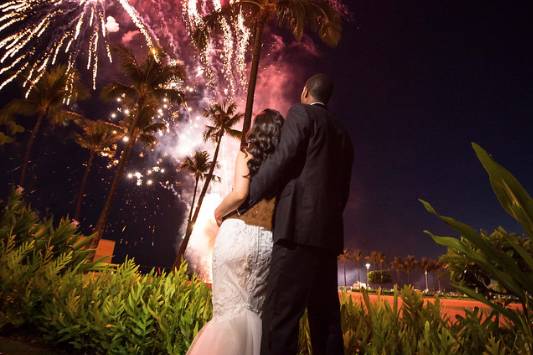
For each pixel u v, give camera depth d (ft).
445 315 7.90
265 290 6.23
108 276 11.38
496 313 7.24
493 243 10.12
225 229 6.31
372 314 7.50
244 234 6.16
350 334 7.09
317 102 6.82
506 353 6.38
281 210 5.73
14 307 9.79
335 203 5.99
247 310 6.02
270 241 6.26
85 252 13.91
